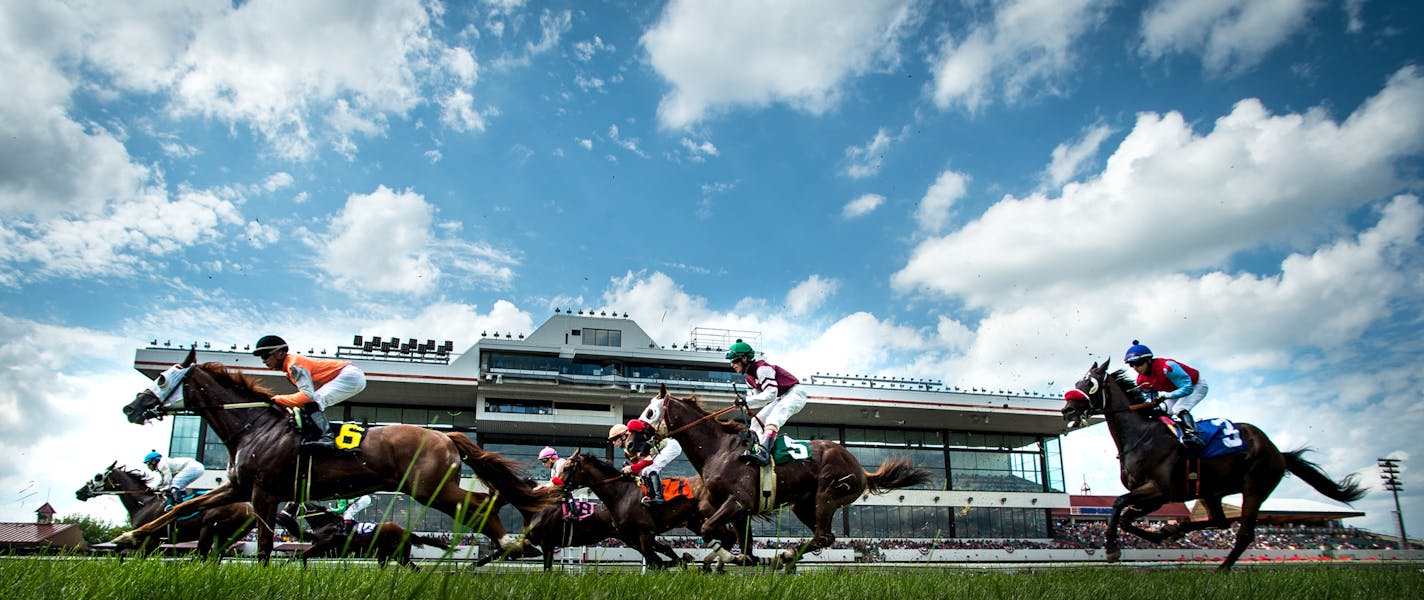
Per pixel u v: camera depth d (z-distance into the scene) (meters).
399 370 42.12
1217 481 9.61
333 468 7.67
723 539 10.33
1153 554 41.56
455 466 7.78
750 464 9.60
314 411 7.87
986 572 7.95
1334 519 49.69
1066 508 50.72
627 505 11.82
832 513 10.09
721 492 9.65
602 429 44.59
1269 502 51.41
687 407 10.05
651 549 11.98
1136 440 9.80
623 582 4.30
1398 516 46.69
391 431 7.87
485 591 3.69
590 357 44.72
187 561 4.61
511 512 33.09
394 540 8.98
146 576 3.80
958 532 48.12
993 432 52.91
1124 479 9.95
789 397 10.04
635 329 46.47
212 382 8.10
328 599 3.49
